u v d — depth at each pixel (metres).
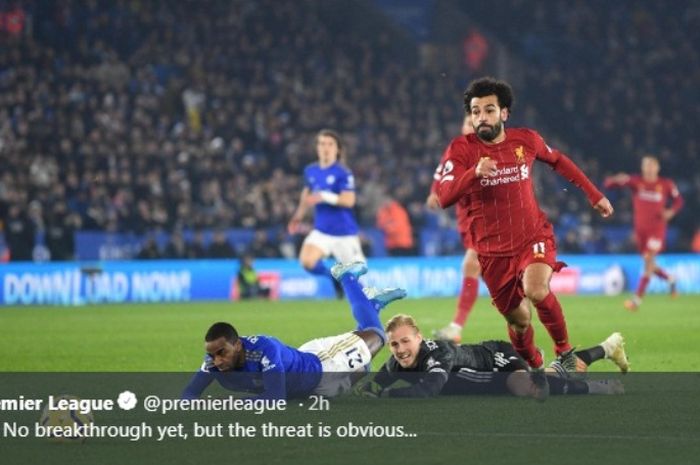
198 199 111.06
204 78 124.69
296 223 67.88
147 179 107.06
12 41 116.56
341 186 65.50
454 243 115.75
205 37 131.38
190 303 92.62
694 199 134.88
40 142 108.19
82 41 121.06
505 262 33.47
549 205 125.19
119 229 102.81
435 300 94.69
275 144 122.94
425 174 125.38
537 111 148.25
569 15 159.38
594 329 61.69
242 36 132.88
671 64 153.25
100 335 59.38
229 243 104.44
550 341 52.28
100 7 127.62
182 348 51.81
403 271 102.81
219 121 120.81
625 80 151.00
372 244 111.81
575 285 109.38
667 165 141.50
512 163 33.28
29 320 71.12
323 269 66.56
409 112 135.62
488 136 33.09
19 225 97.44
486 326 64.75
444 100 142.12
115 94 117.75
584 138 145.50
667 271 112.81
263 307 85.62
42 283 92.69
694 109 148.38
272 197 111.38
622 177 87.94
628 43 155.25
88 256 100.56
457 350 33.25
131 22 127.12
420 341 32.94
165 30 128.50
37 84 114.75
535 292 32.50
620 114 147.38
